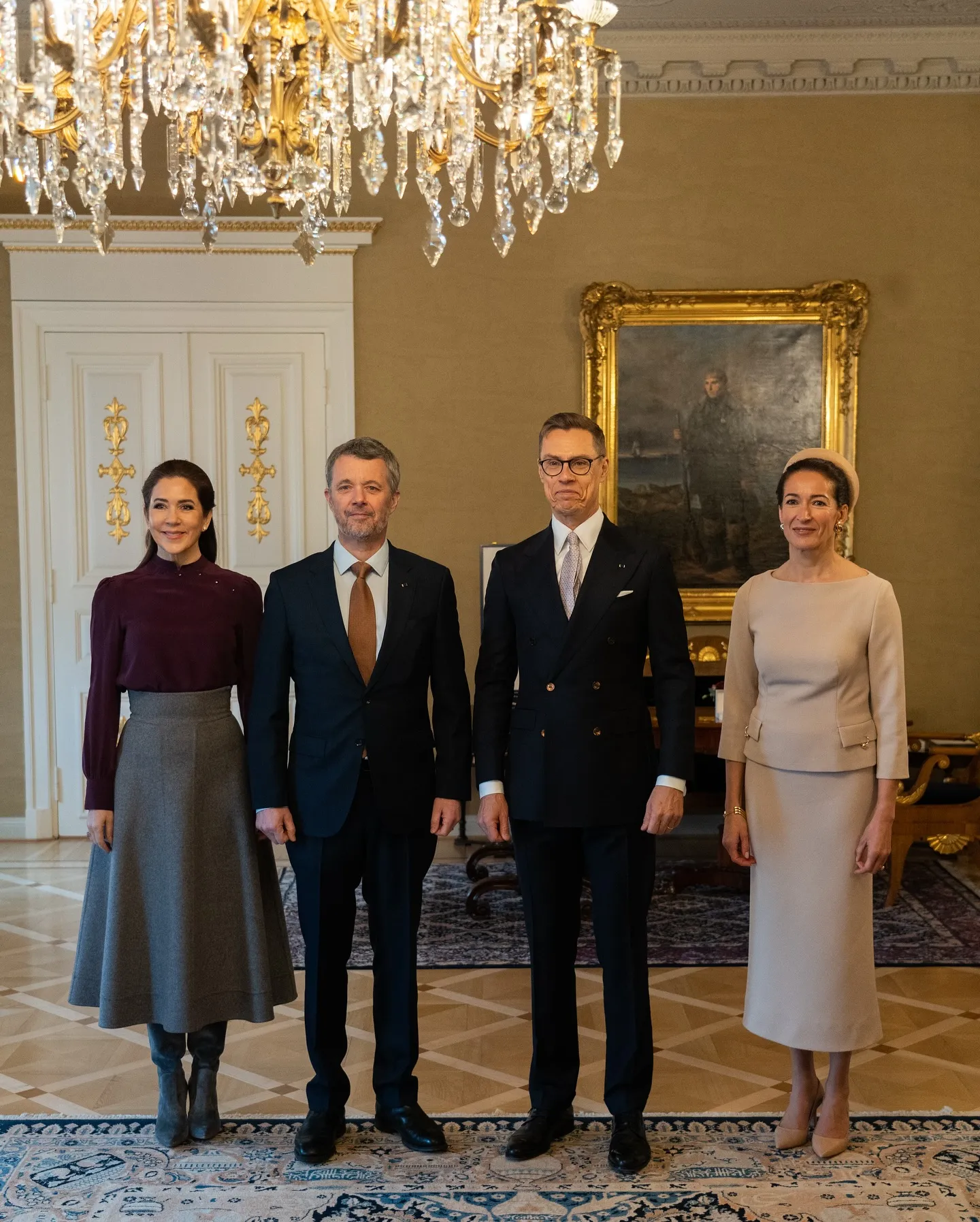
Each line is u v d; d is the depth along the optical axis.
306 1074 3.75
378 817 3.14
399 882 3.20
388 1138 3.28
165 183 6.77
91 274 6.77
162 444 6.88
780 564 6.84
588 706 3.12
